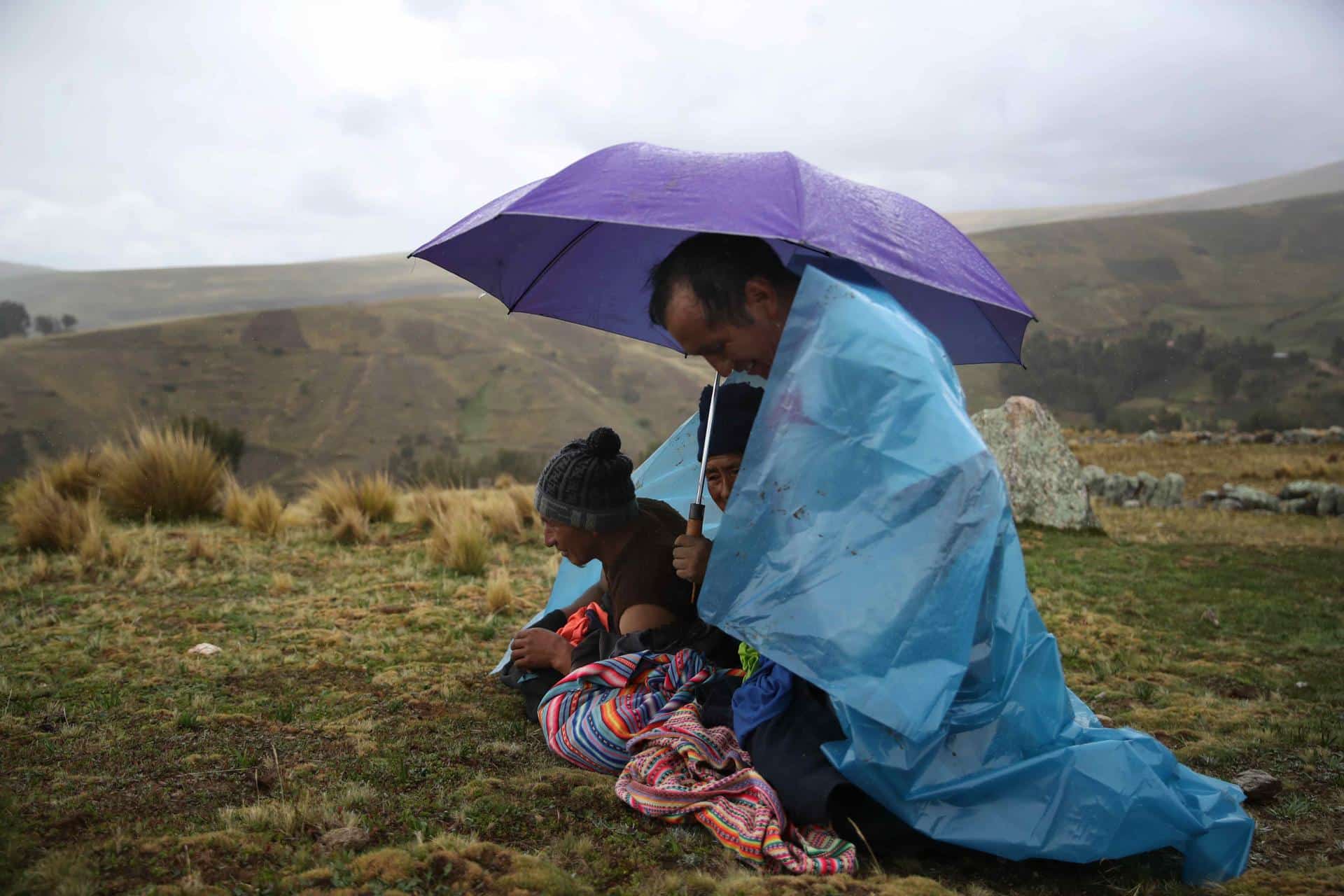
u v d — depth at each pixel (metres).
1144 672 5.06
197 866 2.18
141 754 2.93
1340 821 3.04
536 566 6.99
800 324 2.59
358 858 2.21
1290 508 15.71
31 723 3.20
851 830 2.64
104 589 5.49
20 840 2.27
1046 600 6.92
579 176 2.61
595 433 3.07
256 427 188.50
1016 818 2.48
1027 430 11.31
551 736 3.09
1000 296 2.87
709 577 2.53
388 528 8.12
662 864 2.41
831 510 2.47
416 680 3.96
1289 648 5.76
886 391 2.50
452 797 2.69
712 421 2.93
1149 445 30.14
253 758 2.93
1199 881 2.53
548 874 2.19
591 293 3.67
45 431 173.25
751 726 2.74
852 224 2.48
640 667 3.06
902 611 2.38
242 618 4.91
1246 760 3.63
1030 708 2.56
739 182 2.49
